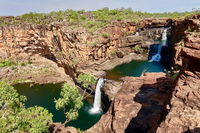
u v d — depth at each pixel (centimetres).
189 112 1383
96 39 5694
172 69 4194
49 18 7238
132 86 3153
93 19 7369
